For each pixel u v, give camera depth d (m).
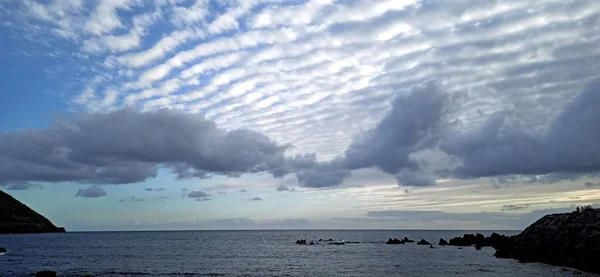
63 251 106.19
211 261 79.94
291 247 129.62
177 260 81.88
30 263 72.75
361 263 74.06
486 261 69.75
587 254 52.34
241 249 120.56
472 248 104.94
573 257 55.38
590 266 51.16
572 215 64.12
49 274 50.84
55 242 152.50
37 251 104.62
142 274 57.16
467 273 55.16
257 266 70.00
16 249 110.44
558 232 63.09
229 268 66.69
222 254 99.38
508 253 74.31
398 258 82.38
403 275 55.56
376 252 101.81
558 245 60.56
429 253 93.44
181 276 55.34
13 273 57.16
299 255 95.25
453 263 69.25
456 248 107.38
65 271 60.12
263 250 115.00
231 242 171.25
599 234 53.44
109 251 108.50
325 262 77.06
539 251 64.38
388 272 59.34
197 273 58.97
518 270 55.34
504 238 109.88
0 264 70.31
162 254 98.88
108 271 60.53
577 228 59.56
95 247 126.44
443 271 58.38
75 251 106.81
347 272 60.16
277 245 142.75
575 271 51.81
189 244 152.00
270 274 58.12
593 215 60.00
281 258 86.81
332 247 128.12
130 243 157.12
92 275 54.97
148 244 150.50
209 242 170.62
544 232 66.69
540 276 48.69
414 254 91.69
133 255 94.94
